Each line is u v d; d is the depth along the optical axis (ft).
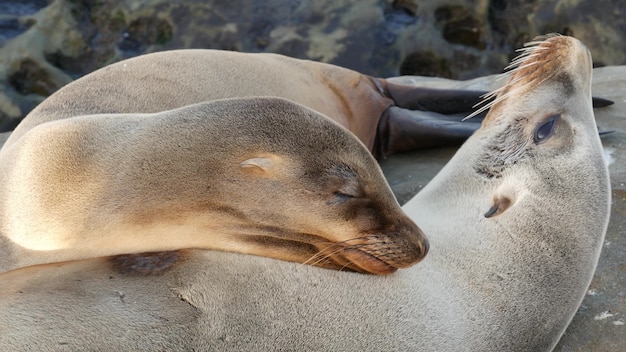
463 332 14.47
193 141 14.38
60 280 13.14
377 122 24.09
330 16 33.01
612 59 32.96
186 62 20.67
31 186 14.19
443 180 17.28
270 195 14.34
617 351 15.85
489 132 17.38
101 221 13.94
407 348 13.84
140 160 14.25
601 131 22.93
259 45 32.81
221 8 33.19
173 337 12.50
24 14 33.37
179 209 14.10
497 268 15.28
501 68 32.99
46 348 12.10
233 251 14.23
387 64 32.53
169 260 13.61
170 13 33.14
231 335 12.74
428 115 24.30
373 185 14.88
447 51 32.96
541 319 15.23
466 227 15.90
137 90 19.52
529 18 33.17
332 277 14.05
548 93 17.11
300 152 14.47
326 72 23.94
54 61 32.76
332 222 14.56
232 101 14.82
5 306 12.55
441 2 33.14
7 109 31.37
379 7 33.14
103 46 33.30
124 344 12.30
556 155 16.39
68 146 14.39
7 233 14.14
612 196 20.07
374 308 13.93
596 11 33.06
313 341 13.20
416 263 14.73
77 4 33.58
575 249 15.66
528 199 15.98
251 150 14.32
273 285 13.46
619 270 17.81
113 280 13.17
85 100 19.01
